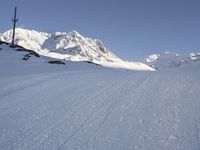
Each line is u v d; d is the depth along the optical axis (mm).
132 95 10859
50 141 6711
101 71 20297
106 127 7570
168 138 6730
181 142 6484
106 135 7043
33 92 11672
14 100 10406
